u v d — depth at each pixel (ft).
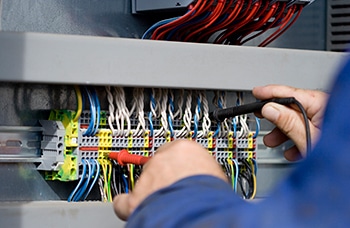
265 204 1.33
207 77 3.59
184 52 3.53
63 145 3.65
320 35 5.08
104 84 3.36
